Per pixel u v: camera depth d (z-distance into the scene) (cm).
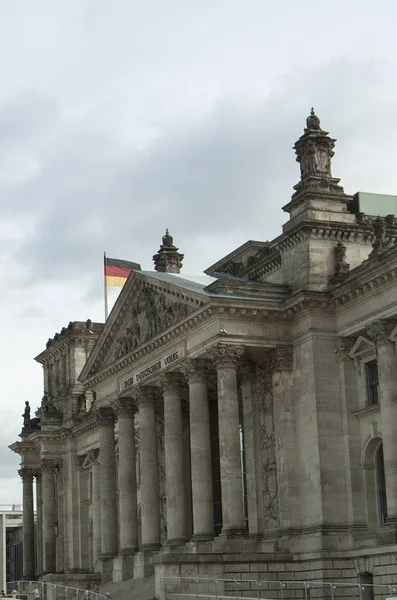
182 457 10312
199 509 9588
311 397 9294
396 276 8631
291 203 9844
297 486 9394
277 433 9556
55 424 15588
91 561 14938
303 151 9931
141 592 10112
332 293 9350
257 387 10106
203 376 9856
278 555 9138
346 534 9038
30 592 12950
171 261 12794
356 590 8319
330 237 9612
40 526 16725
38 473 16588
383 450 8750
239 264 11244
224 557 9006
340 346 9356
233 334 9394
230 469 9231
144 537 10706
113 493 11925
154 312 10675
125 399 11356
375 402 9162
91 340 15712
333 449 9212
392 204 11319
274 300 9506
